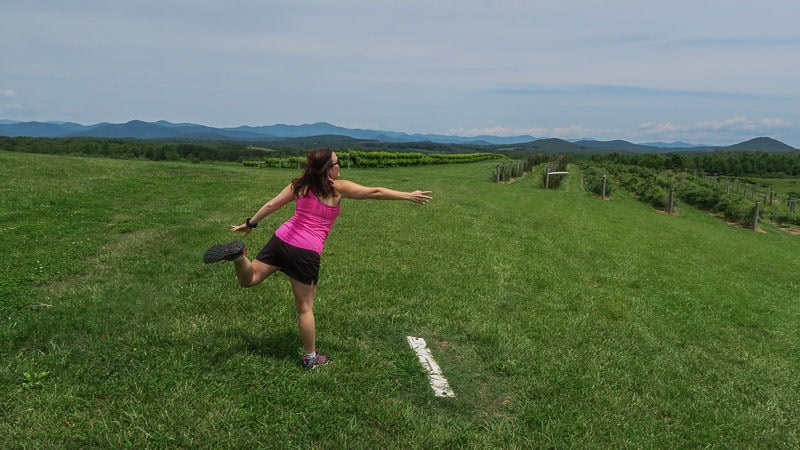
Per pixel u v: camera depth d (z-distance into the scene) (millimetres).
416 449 3295
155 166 21281
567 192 27297
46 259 6484
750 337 6617
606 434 3766
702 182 39031
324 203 4031
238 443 3168
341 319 5379
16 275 5766
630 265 10180
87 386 3617
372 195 4137
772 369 5473
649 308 7238
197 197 13250
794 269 13102
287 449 3174
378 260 8062
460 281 7398
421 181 26203
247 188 15758
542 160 57812
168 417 3334
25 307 4953
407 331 5316
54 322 4594
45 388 3549
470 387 4266
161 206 11422
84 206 10586
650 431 3875
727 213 25375
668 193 27578
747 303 8328
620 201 27031
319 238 4043
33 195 10898
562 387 4395
